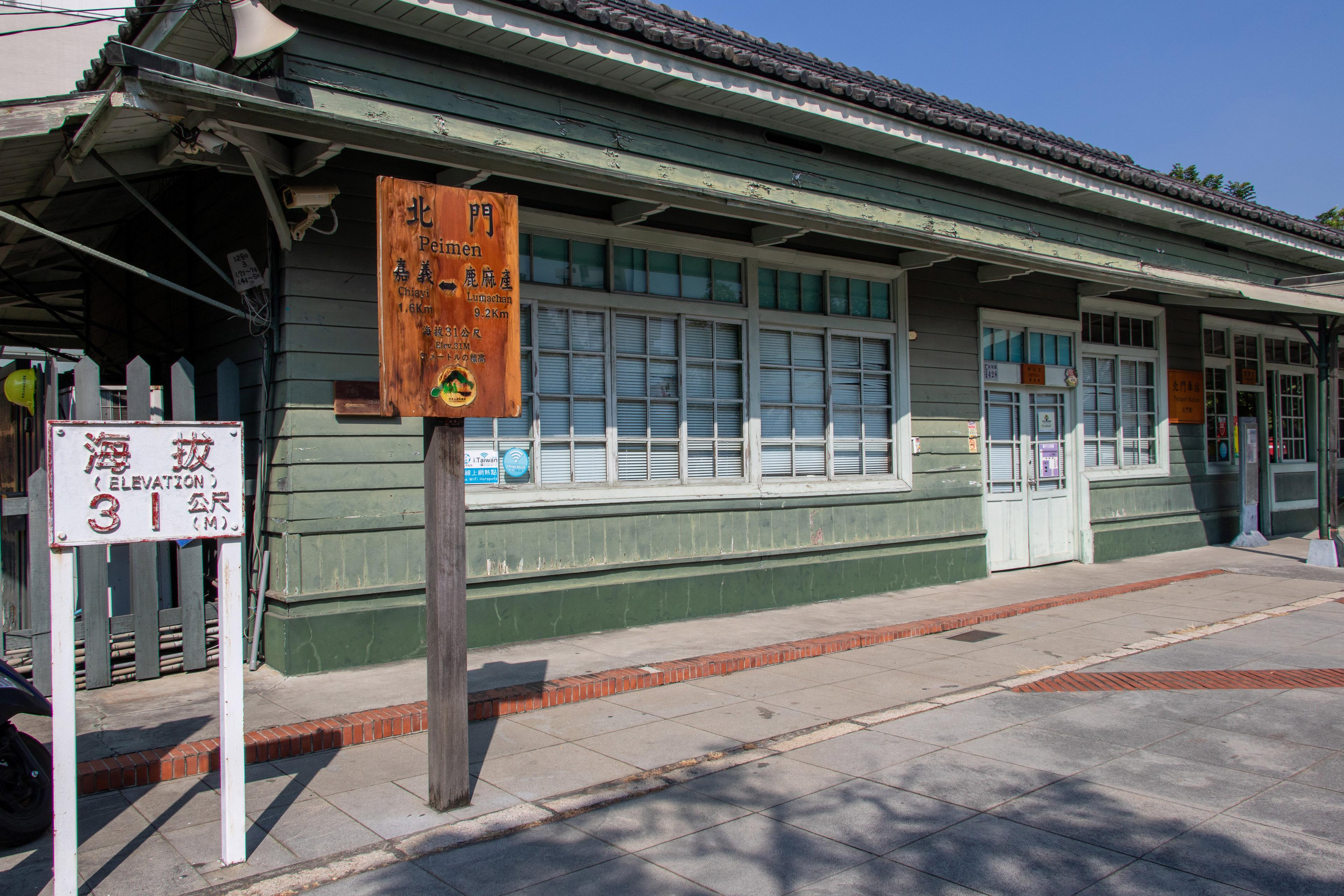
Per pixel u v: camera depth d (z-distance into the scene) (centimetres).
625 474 831
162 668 641
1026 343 1180
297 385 650
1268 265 1540
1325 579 1123
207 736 524
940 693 644
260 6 599
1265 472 1527
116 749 502
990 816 436
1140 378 1347
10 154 588
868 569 988
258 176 593
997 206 1114
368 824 432
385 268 420
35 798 421
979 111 1216
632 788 474
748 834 419
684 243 857
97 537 360
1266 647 774
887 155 994
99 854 401
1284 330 1562
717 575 869
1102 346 1273
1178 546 1365
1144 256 1307
